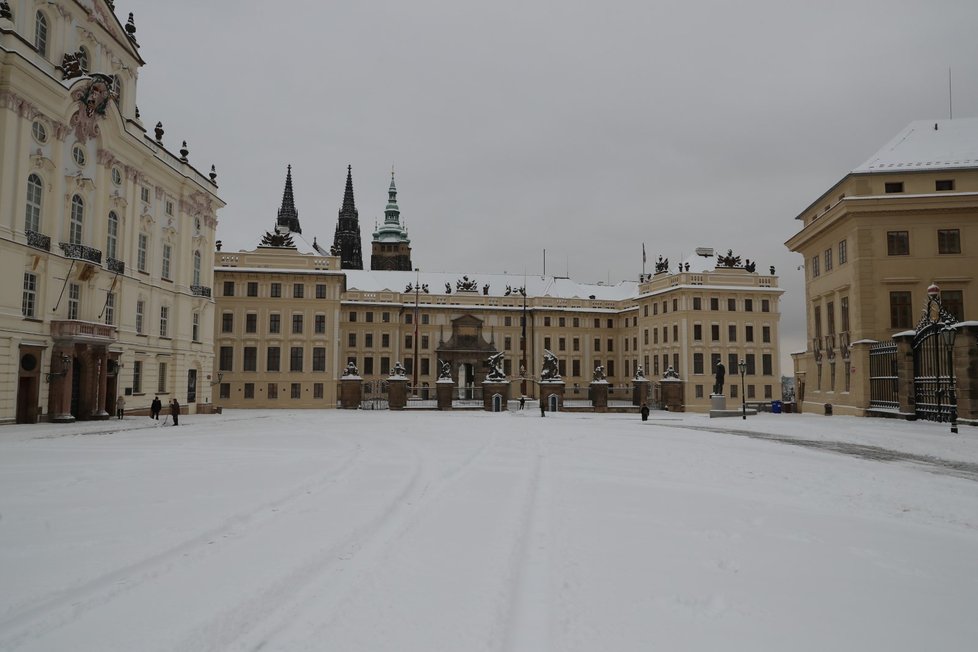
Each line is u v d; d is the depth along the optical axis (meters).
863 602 8.59
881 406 46.16
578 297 122.56
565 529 12.33
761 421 47.09
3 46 38.56
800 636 7.46
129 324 52.19
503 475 19.31
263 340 88.81
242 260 89.50
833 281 55.34
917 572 9.89
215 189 69.38
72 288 45.78
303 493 15.83
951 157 51.12
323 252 117.31
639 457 24.36
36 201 42.34
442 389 77.62
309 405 88.69
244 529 12.08
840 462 22.64
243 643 7.16
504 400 76.94
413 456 24.33
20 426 38.38
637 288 126.19
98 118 47.31
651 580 9.36
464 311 115.19
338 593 8.72
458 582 9.17
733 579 9.45
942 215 49.12
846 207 50.34
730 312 95.38
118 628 7.54
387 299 113.25
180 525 12.26
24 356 40.69
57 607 8.16
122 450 25.86
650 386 85.25
